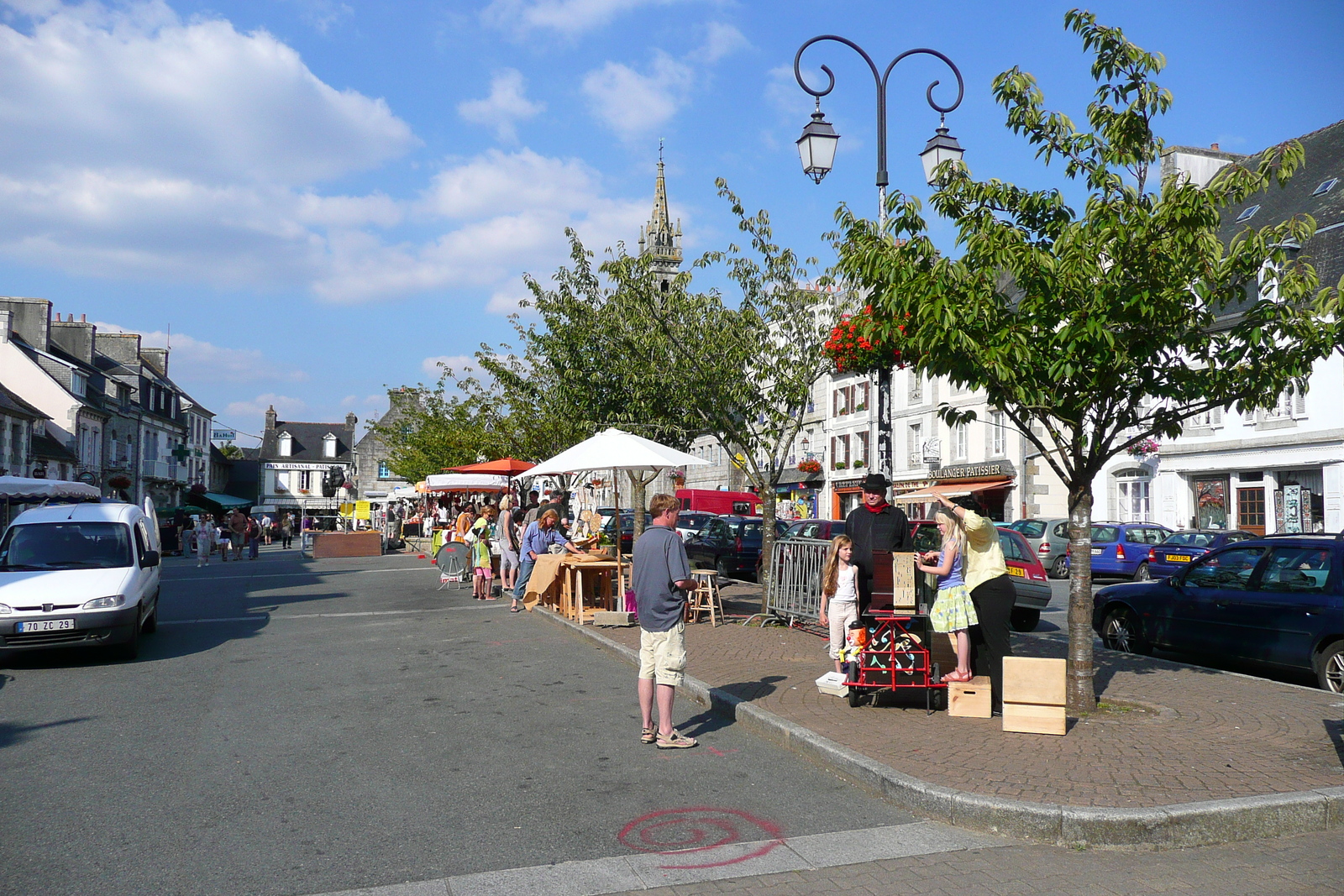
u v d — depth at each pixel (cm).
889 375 1205
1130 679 935
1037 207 798
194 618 1534
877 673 775
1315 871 471
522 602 1627
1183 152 3366
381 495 6825
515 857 484
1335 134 3056
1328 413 2575
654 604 705
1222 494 2916
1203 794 541
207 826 532
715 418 1405
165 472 6419
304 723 782
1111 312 708
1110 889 447
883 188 1227
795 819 544
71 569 1157
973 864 478
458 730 757
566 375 1786
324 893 441
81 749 704
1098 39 745
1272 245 714
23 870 468
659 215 7581
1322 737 683
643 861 479
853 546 894
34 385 4812
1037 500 3391
